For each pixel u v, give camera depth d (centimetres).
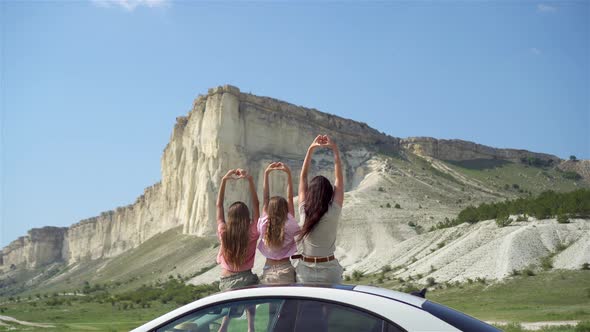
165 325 529
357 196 18212
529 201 11238
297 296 510
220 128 18600
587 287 6781
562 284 7056
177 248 17512
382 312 485
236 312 519
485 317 4272
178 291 12125
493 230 10094
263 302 517
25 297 19112
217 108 18938
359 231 14488
